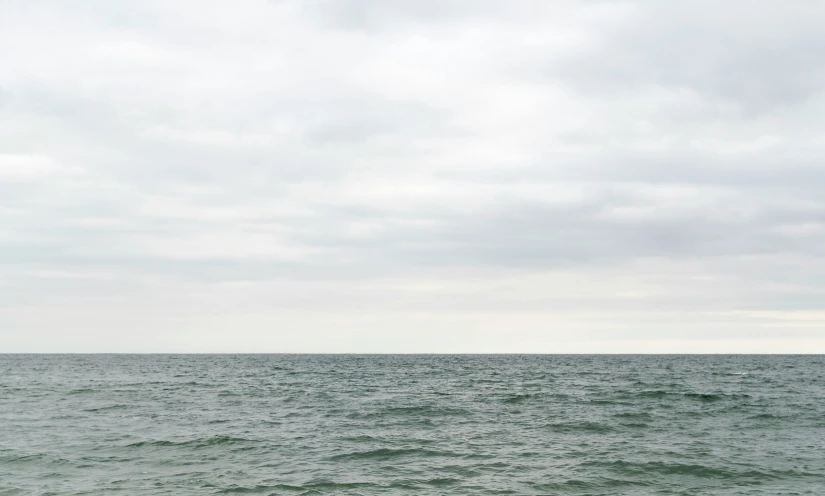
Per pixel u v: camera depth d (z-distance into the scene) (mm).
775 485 20328
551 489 19828
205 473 21891
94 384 66438
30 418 35969
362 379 82250
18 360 186625
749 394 53969
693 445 27469
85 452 25469
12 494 18953
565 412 40125
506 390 60594
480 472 22109
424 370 115062
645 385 68500
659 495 19156
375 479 21047
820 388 63531
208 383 70000
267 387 64125
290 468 22766
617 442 28344
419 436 30078
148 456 24812
